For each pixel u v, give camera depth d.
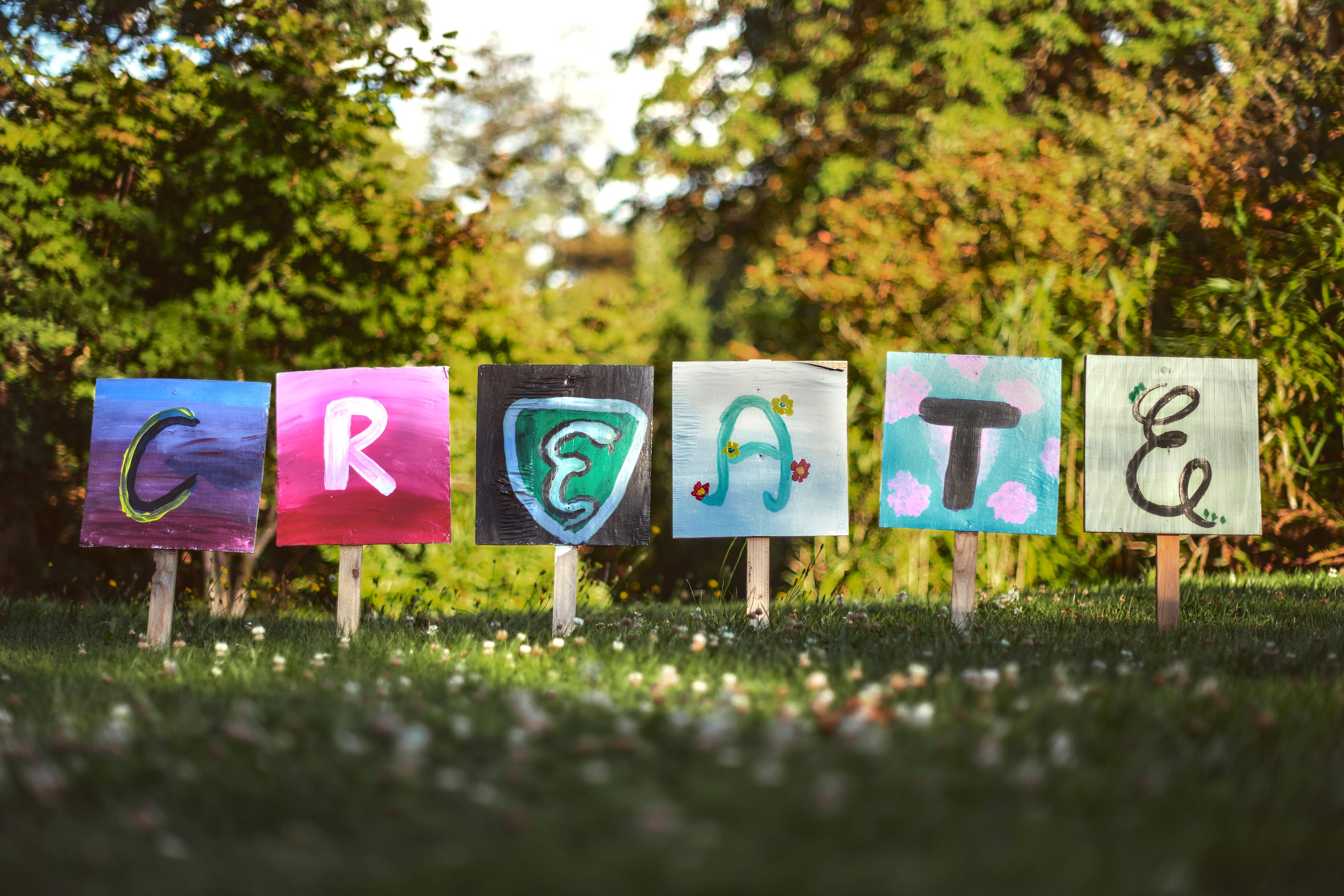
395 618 7.11
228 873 2.22
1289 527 9.23
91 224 9.62
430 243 10.02
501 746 3.07
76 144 9.30
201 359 9.30
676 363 6.24
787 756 2.80
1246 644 4.97
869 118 15.42
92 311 9.17
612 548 10.44
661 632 5.93
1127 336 9.70
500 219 10.84
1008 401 6.20
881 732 2.94
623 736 3.03
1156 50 12.75
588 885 2.08
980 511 6.15
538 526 6.17
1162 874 2.11
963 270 10.41
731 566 12.34
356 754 2.94
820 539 9.45
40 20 9.81
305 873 2.18
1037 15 13.67
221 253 9.48
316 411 6.27
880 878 2.07
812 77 16.17
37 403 9.51
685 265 20.22
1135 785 2.65
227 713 3.60
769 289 12.02
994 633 5.58
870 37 15.52
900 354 6.26
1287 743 3.05
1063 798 2.55
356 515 6.20
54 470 9.83
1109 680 4.07
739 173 18.06
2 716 3.58
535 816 2.44
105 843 2.41
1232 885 2.18
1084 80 13.93
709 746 2.87
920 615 6.57
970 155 11.26
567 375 6.23
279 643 5.73
